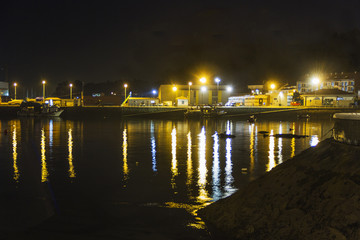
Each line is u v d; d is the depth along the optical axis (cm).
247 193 1073
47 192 1478
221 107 9662
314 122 7656
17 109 11044
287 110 9394
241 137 4100
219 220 1038
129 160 2347
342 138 991
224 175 1831
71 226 1070
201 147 3112
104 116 10119
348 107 9388
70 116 10088
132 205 1282
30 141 3603
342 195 778
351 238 686
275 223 859
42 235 998
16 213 1188
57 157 2486
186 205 1277
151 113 9944
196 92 12288
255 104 10875
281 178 1023
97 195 1423
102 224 1084
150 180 1705
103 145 3250
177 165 2142
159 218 1133
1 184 1620
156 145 3269
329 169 899
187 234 988
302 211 831
